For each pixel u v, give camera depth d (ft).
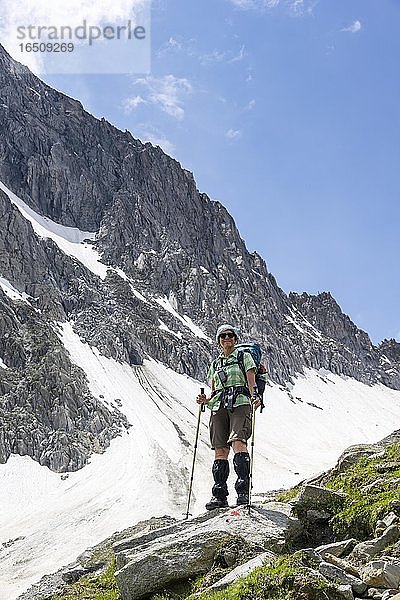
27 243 537.65
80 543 250.78
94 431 392.06
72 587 39.58
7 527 272.31
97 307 560.20
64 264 572.51
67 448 357.00
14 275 516.32
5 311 444.96
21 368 409.28
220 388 40.24
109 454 374.84
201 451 409.49
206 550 31.27
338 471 45.80
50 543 251.19
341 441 612.29
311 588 24.61
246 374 39.11
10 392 383.65
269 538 31.96
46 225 652.48
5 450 342.64
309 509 36.45
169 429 431.84
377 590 26.30
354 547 31.30
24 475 329.93
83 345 505.66
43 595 40.52
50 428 373.61
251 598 25.00
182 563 30.96
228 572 28.96
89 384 445.78
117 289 602.03
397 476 37.58
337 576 26.68
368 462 43.16
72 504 301.02
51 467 344.90
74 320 535.60
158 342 572.10
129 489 322.14
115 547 39.68
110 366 497.87
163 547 31.99
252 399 38.34
